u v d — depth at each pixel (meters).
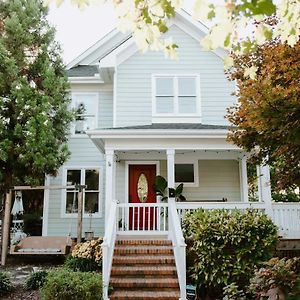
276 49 6.36
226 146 11.44
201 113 14.06
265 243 8.52
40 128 11.88
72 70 16.72
